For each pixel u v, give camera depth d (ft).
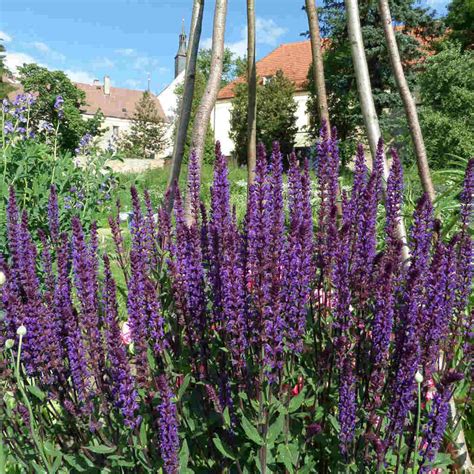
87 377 7.09
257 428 6.61
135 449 6.80
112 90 233.14
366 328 7.43
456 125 61.57
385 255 7.97
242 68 174.81
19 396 7.72
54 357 7.25
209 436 7.39
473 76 64.49
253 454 6.97
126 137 182.70
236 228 8.20
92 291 7.23
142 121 186.29
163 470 6.56
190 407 7.61
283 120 131.95
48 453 7.27
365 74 11.23
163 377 6.01
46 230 18.06
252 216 7.07
